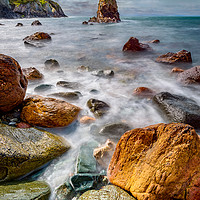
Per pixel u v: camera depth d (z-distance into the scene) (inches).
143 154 101.5
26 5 3457.2
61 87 272.7
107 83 313.3
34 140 132.6
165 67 414.9
